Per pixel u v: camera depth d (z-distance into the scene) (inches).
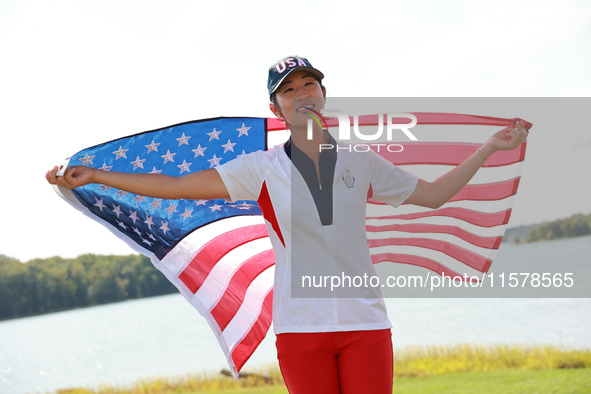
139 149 115.3
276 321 87.7
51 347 1038.4
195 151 118.2
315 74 94.1
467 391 394.0
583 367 431.2
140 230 117.5
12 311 1675.7
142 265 1796.3
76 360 895.1
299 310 85.4
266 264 124.0
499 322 595.2
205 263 120.9
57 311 1695.4
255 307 123.5
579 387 367.6
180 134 116.3
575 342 490.6
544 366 449.1
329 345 85.1
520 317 601.6
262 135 118.8
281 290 87.5
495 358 488.7
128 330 1127.6
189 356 810.8
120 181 90.3
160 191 90.3
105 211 114.8
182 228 119.5
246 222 122.0
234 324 121.0
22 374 837.2
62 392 726.5
